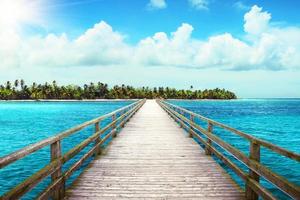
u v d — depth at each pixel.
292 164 13.92
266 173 3.48
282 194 9.50
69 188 4.95
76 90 169.00
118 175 5.77
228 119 44.66
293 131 29.11
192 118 10.61
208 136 6.97
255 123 37.91
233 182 5.36
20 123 35.09
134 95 168.00
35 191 9.80
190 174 5.87
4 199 2.60
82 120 39.28
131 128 13.42
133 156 7.54
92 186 5.07
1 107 85.50
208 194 4.70
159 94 175.25
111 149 8.49
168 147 8.83
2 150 17.88
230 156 14.64
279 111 74.56
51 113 55.34
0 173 12.09
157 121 16.56
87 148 15.87
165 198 4.52
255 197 4.20
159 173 5.93
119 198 4.51
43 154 15.55
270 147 3.46
